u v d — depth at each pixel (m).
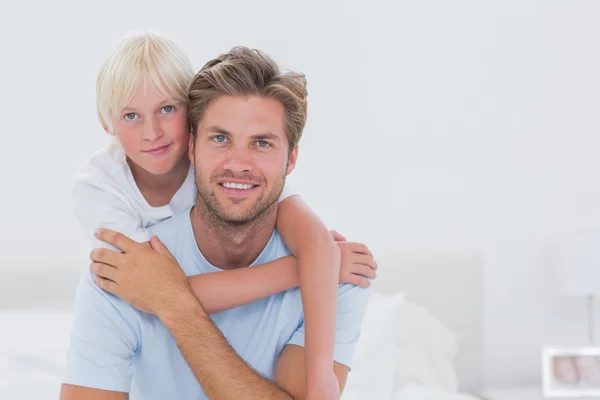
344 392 2.53
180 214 1.60
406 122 3.21
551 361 3.10
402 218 3.20
